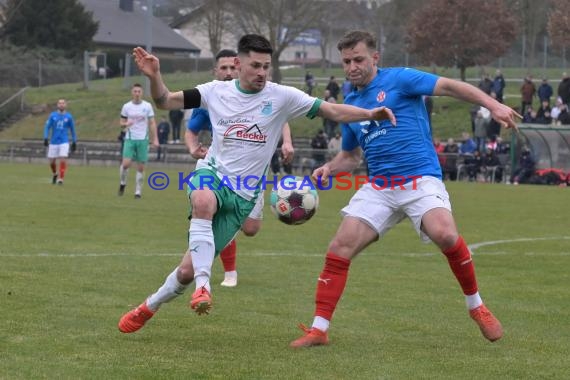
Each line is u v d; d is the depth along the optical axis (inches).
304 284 854.5
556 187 2527.1
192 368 527.8
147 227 1310.3
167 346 585.0
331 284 608.7
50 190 2034.9
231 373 518.0
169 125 3718.0
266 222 1465.3
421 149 626.2
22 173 2817.4
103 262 950.4
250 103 602.2
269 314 707.4
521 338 637.9
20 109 4699.8
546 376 530.3
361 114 600.7
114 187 2206.0
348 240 615.2
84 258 975.0
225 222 607.2
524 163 2736.2
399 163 622.2
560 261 1059.3
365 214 621.9
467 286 617.0
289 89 607.8
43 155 3870.6
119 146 3833.7
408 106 629.0
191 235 580.7
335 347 596.7
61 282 815.1
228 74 823.1
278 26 4655.5
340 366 542.3
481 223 1529.3
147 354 560.4
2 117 4611.2
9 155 3976.4
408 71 629.9
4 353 550.3
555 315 727.7
